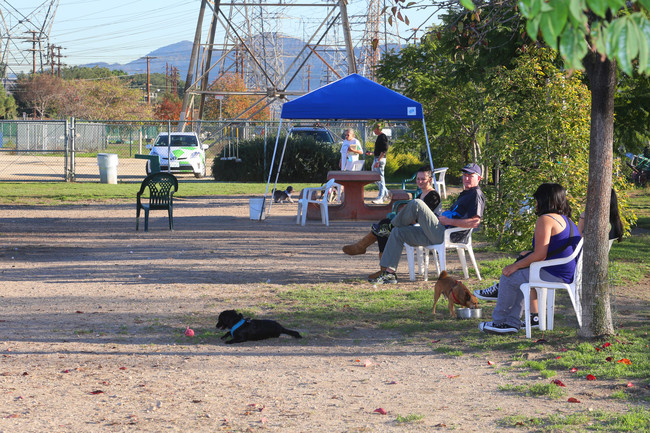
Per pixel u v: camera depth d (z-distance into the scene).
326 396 5.47
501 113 12.59
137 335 7.46
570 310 8.53
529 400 5.29
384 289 9.91
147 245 14.41
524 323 7.57
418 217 10.24
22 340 7.18
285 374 6.11
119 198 24.41
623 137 14.92
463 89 20.58
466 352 6.79
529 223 11.99
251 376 6.04
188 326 7.84
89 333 7.50
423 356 6.68
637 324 7.64
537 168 11.97
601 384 5.60
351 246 11.51
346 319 8.16
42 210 20.91
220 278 10.85
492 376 5.95
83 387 5.67
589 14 5.73
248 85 90.88
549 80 12.46
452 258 12.80
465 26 9.61
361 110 17.06
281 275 11.12
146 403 5.28
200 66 49.50
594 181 6.82
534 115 12.12
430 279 10.66
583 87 12.22
